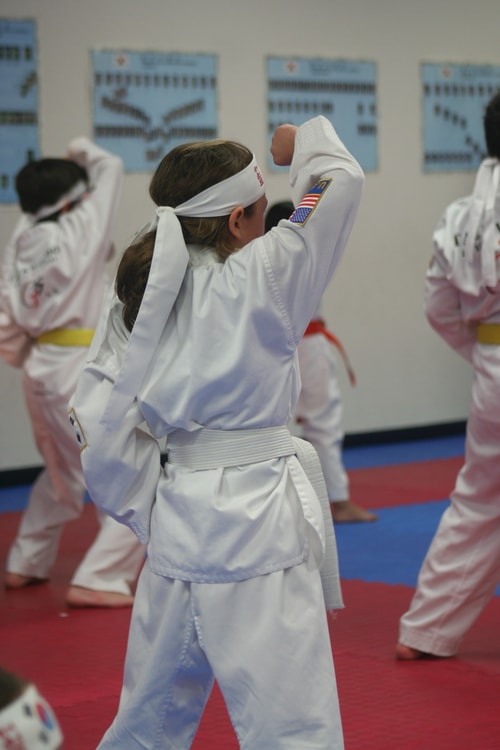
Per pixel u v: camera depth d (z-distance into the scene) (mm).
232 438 2916
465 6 13039
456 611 5043
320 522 2910
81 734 4238
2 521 9180
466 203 4992
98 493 2986
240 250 2949
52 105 10859
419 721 4289
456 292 5016
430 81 12859
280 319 2879
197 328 2893
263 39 11875
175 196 3012
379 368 12688
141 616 2984
